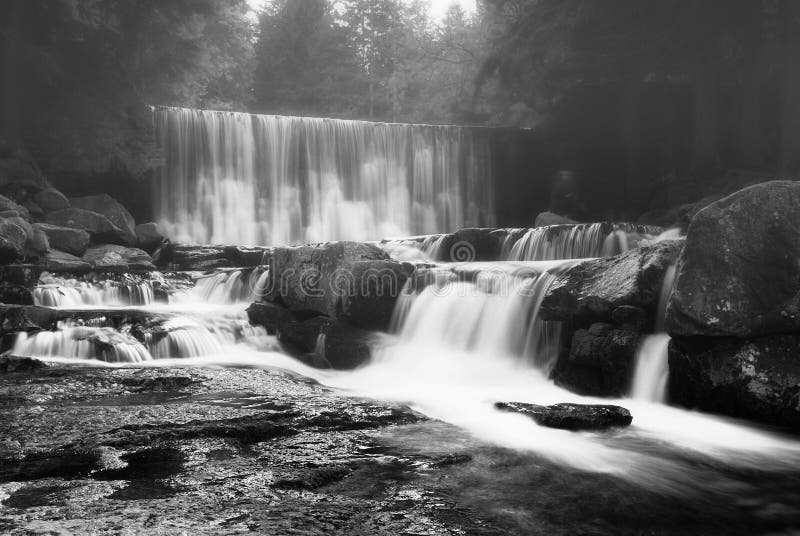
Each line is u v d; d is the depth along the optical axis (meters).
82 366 10.42
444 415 7.74
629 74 32.69
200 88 41.53
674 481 5.77
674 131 32.81
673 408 8.72
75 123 25.97
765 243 8.15
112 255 20.80
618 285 9.92
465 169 33.75
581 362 9.93
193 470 5.33
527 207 35.16
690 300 8.32
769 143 29.11
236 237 29.08
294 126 30.25
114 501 4.59
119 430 6.40
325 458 5.77
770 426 7.79
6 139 24.42
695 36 29.25
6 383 8.75
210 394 8.34
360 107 71.75
